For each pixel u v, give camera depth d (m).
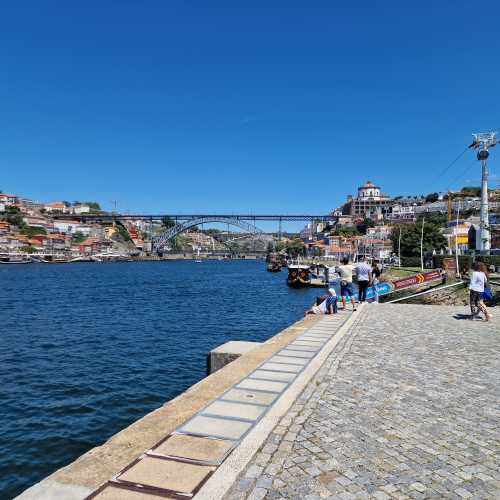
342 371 9.23
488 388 8.09
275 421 6.27
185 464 4.96
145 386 17.81
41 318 38.78
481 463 5.17
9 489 10.25
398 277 61.44
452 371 9.26
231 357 11.40
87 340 27.92
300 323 15.82
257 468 4.97
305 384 8.15
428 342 12.38
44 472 11.02
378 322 16.22
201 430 5.93
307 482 4.68
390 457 5.29
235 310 45.72
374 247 144.88
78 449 12.24
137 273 133.00
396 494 4.47
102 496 4.30
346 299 22.92
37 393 16.94
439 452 5.45
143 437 5.75
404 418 6.57
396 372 9.17
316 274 96.50
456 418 6.59
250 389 7.79
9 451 12.04
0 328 33.09
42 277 108.81
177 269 167.00
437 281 39.91
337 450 5.46
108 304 50.94
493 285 31.20
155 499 4.24
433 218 160.50
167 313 42.56
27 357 23.03
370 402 7.28
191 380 18.72
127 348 25.31
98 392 17.05
